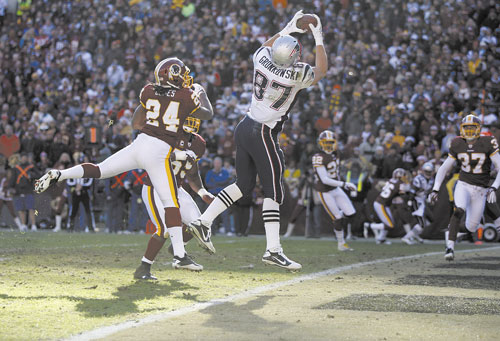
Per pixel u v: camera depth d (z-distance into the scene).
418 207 45.75
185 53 71.25
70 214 53.91
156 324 13.10
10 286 18.17
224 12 75.69
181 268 19.69
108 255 28.81
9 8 86.56
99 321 13.35
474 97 59.53
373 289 18.97
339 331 12.54
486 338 12.00
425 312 14.89
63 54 75.50
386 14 70.19
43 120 66.38
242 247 36.22
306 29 20.28
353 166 51.88
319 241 45.88
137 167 19.61
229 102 62.59
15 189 53.97
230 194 19.69
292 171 54.62
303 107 61.62
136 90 67.81
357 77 63.50
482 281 21.19
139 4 78.38
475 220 31.45
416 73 62.28
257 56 19.59
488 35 68.06
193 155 20.62
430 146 53.53
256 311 14.82
